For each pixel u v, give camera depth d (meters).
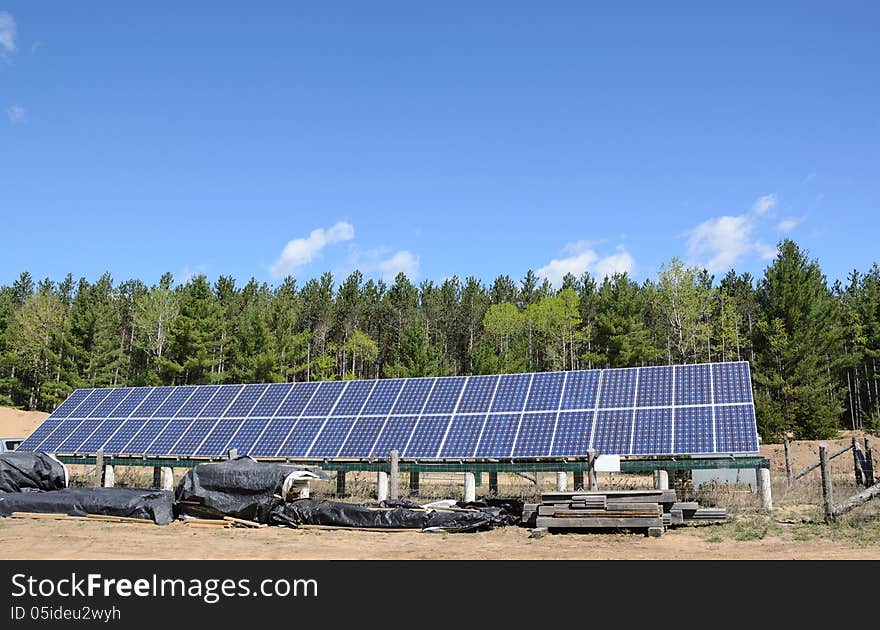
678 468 18.64
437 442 20.81
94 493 20.14
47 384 57.06
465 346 78.56
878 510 16.70
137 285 84.44
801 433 44.12
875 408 54.38
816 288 50.03
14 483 21.50
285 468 19.14
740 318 58.16
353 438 21.89
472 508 18.52
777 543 14.45
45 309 65.75
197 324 54.88
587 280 71.44
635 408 20.22
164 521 18.83
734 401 19.45
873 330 58.56
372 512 17.64
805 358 46.22
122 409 27.12
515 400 21.95
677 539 15.32
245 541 16.19
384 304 78.00
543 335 69.50
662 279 56.44
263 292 82.19
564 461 19.23
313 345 70.94
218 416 25.02
